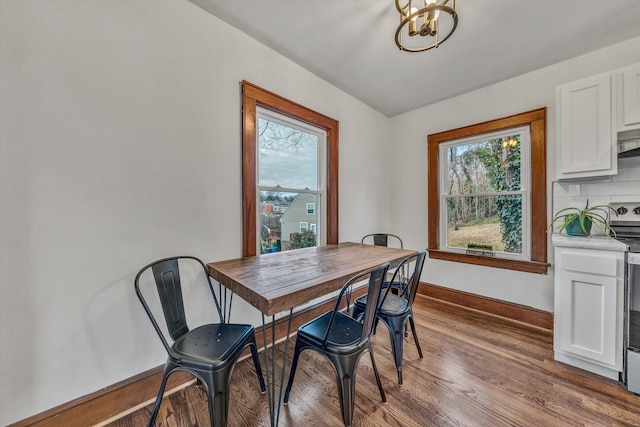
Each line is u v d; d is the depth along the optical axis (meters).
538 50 1.99
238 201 1.82
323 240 2.56
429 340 2.05
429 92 2.71
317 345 1.26
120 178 1.32
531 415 1.29
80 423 1.19
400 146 3.30
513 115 2.38
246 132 1.83
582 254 1.63
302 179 2.37
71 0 1.17
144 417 1.30
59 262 1.15
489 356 1.82
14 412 1.05
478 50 1.99
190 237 1.58
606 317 1.55
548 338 2.07
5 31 1.03
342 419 1.29
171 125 1.49
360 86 2.59
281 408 1.36
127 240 1.34
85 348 1.22
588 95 1.78
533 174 2.27
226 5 1.58
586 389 1.47
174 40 1.50
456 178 2.86
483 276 2.61
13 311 1.05
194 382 1.56
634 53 1.85
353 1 1.54
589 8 1.56
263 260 1.76
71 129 1.18
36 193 1.10
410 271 3.03
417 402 1.39
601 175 1.75
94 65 1.23
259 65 1.93
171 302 1.37
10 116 1.04
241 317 1.84
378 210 3.21
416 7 1.55
